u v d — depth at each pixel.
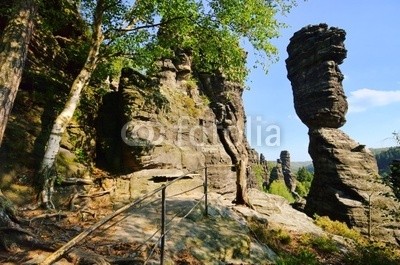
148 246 6.50
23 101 12.20
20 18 9.02
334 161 35.53
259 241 9.51
